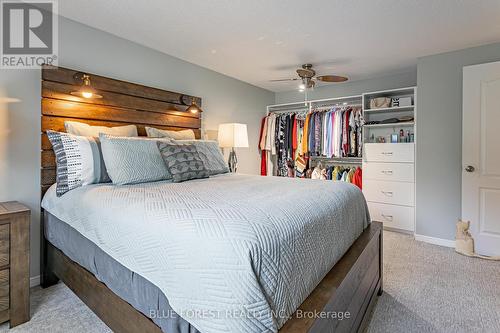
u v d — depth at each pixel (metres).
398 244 3.04
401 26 2.35
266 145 4.51
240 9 2.08
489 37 2.57
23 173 2.04
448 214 3.00
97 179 1.90
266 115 4.73
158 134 2.60
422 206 3.17
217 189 1.67
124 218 1.21
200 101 3.37
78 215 1.54
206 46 2.80
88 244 1.50
